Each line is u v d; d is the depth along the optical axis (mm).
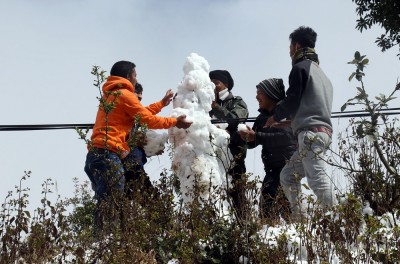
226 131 9547
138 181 7945
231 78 9891
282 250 6711
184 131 9234
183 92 9508
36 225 7188
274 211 7598
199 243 7133
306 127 8039
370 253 6496
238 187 7531
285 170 8180
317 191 7758
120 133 8227
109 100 8320
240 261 6953
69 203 7543
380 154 7531
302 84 8117
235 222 7105
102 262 6770
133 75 8648
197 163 9117
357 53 6758
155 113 9047
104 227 7148
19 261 7051
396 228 6465
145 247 6965
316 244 6719
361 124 6801
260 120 9273
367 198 7555
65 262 6914
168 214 7289
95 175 7891
